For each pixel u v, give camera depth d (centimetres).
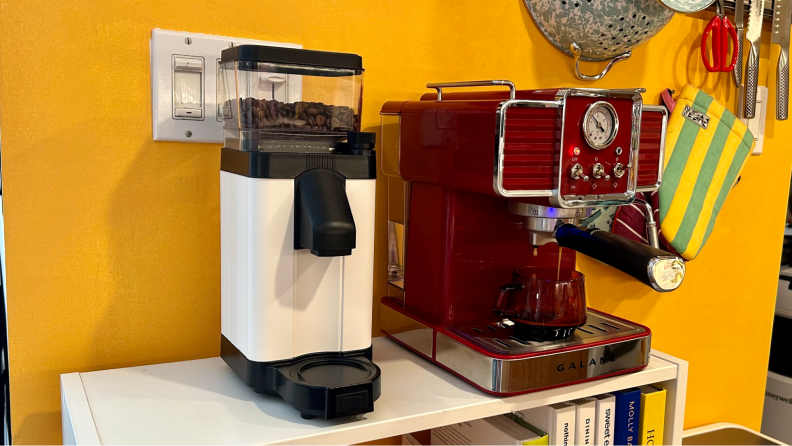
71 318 76
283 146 67
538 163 67
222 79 71
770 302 136
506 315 77
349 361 68
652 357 88
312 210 60
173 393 69
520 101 65
